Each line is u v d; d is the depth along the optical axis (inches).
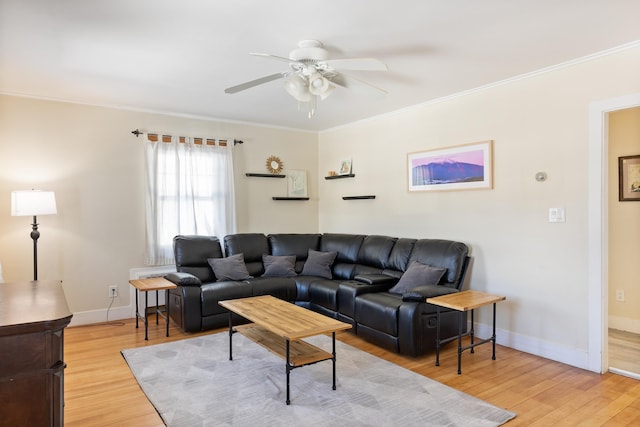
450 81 148.3
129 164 186.2
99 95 165.3
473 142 158.4
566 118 130.6
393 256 175.8
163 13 94.8
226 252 199.5
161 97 169.2
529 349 140.4
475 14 96.4
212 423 93.1
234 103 179.2
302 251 211.5
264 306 131.1
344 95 166.7
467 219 161.6
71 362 130.6
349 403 102.7
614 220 165.3
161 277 177.3
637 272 159.0
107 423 93.4
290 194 236.5
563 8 93.5
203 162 203.9
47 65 129.9
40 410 53.6
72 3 89.7
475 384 114.1
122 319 182.5
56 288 86.5
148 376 119.3
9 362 52.0
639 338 153.7
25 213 146.2
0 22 99.0
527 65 131.9
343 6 91.9
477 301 125.8
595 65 123.4
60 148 170.9
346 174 222.8
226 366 127.1
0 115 159.2
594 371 123.7
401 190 191.5
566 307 131.0
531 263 140.5
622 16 97.7
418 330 131.9
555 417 96.0
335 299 168.1
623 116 162.4
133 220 187.0
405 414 97.0
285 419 94.9
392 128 196.1
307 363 105.4
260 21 99.1
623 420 94.8
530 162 140.5
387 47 115.7
